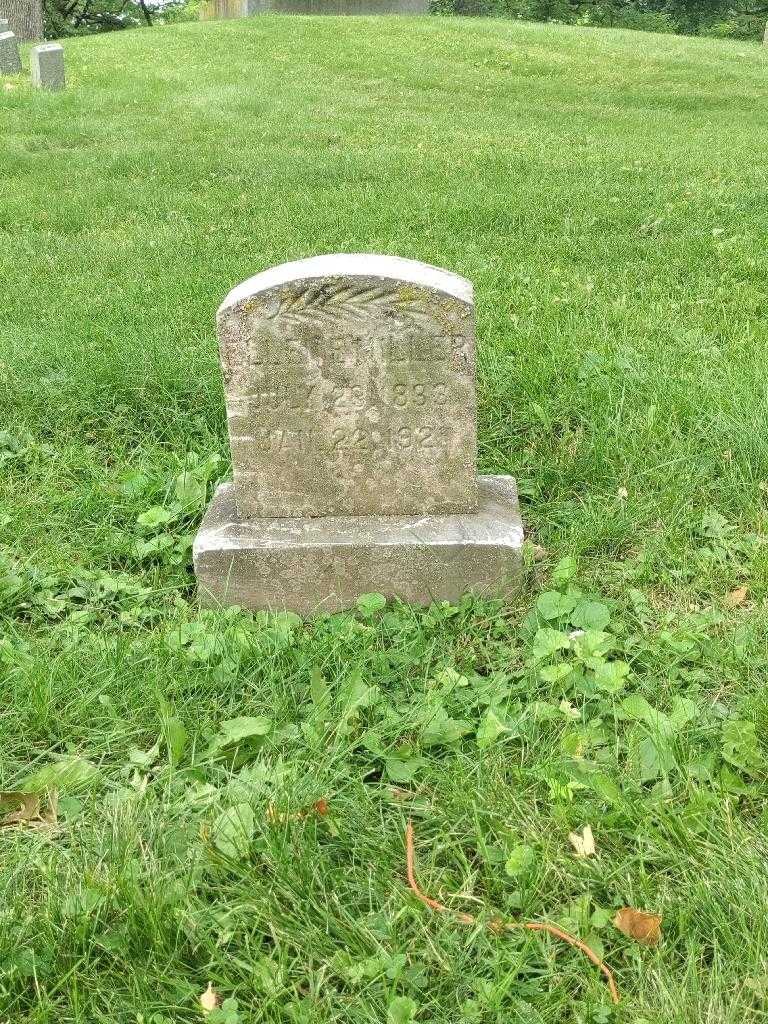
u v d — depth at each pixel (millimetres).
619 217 3770
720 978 1226
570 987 1271
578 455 2207
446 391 1783
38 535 2064
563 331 2672
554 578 1861
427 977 1275
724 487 2035
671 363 2455
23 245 3748
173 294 3117
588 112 7039
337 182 4594
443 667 1702
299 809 1426
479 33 10430
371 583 1855
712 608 1773
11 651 1707
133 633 1801
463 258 3344
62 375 2582
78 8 21625
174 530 2066
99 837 1409
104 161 5172
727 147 5359
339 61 9094
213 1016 1241
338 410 1806
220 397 2477
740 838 1360
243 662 1707
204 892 1357
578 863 1359
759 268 3123
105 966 1307
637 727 1522
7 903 1350
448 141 5617
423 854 1419
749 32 18688
